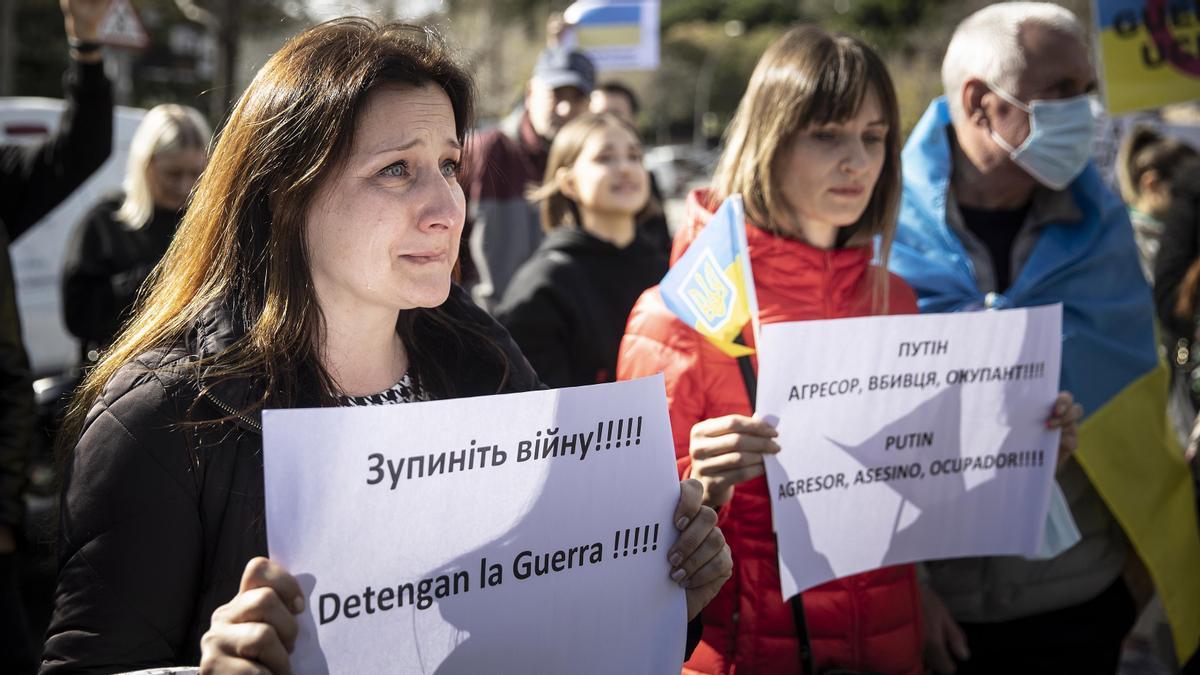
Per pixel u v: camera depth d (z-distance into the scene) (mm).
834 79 2129
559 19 6703
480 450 1367
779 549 1973
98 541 1312
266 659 1190
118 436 1338
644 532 1520
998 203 2771
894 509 2125
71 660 1295
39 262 7480
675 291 2139
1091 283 2738
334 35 1457
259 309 1453
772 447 1921
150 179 4227
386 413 1294
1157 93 4039
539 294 3385
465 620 1371
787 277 2244
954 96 2729
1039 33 2566
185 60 23312
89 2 3484
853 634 2145
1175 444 2908
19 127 7508
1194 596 2785
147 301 1526
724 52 59188
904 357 2088
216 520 1372
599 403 1463
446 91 1531
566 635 1455
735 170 2293
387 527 1305
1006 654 2668
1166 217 3977
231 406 1383
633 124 5812
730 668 2119
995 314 2156
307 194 1405
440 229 1421
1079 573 2650
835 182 2162
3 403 2578
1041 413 2250
